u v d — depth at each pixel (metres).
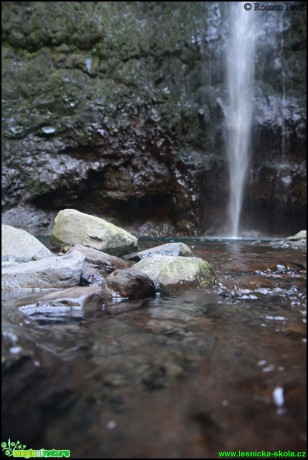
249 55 13.54
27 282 3.76
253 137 12.88
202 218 12.54
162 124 12.77
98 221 5.21
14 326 2.22
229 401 1.70
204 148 12.85
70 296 3.23
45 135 11.95
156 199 12.91
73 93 12.16
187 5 13.45
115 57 12.66
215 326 2.74
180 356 2.18
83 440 1.45
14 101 11.83
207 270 4.26
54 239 5.44
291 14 13.47
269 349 2.29
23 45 12.09
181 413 1.61
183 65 13.20
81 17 12.43
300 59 13.40
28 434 1.48
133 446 1.42
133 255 5.19
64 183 11.91
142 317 2.96
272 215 12.94
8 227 4.73
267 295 3.74
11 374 1.87
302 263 5.49
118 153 12.48
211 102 12.92
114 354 2.20
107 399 1.70
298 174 12.80
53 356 2.13
